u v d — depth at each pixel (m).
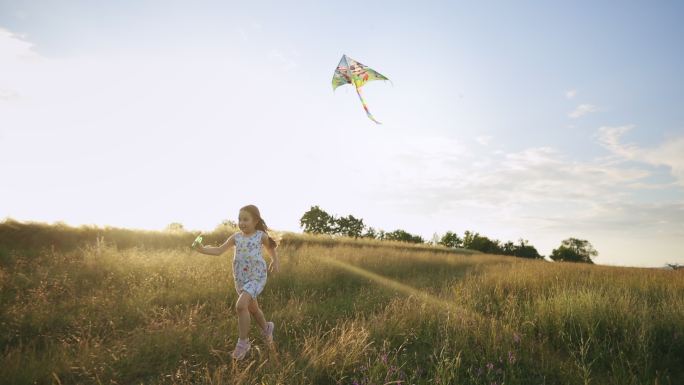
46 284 6.18
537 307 5.56
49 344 4.26
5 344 4.20
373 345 4.29
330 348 3.79
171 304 5.99
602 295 6.43
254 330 4.81
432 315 5.20
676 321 4.83
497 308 6.14
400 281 10.09
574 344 4.49
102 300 5.65
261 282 4.31
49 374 3.43
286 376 3.30
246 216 4.40
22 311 4.93
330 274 9.52
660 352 4.18
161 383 3.44
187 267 8.23
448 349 4.11
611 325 4.74
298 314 5.38
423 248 30.19
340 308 6.28
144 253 9.73
